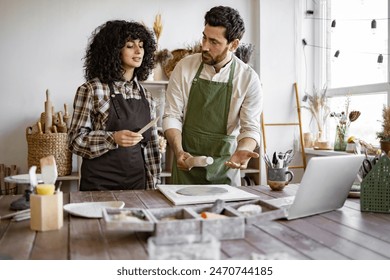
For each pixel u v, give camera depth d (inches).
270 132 174.9
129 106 86.2
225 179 93.9
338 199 61.1
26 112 152.9
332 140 173.8
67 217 55.1
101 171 83.8
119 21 84.4
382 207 59.8
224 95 93.4
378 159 60.2
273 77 174.1
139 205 62.2
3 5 149.9
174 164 95.3
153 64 92.0
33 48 152.7
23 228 50.0
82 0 156.5
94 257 39.9
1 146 151.2
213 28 86.1
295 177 178.9
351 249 42.9
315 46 178.1
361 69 155.9
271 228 50.6
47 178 52.4
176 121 95.0
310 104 170.9
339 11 166.7
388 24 141.7
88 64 87.4
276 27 174.1
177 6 166.6
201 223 44.3
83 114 82.4
